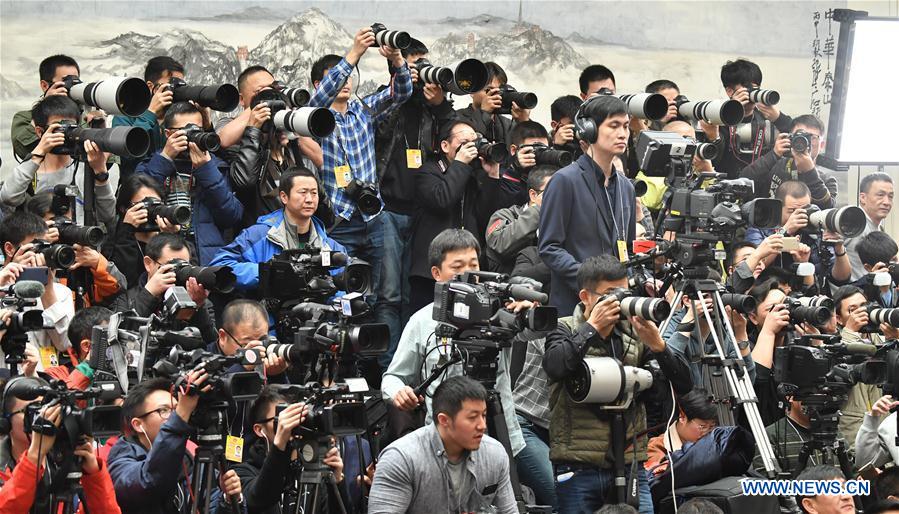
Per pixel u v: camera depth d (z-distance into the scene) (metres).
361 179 13.67
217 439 9.16
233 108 12.91
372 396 10.96
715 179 12.05
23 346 9.87
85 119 13.63
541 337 10.35
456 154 13.97
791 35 19.97
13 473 8.52
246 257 12.32
